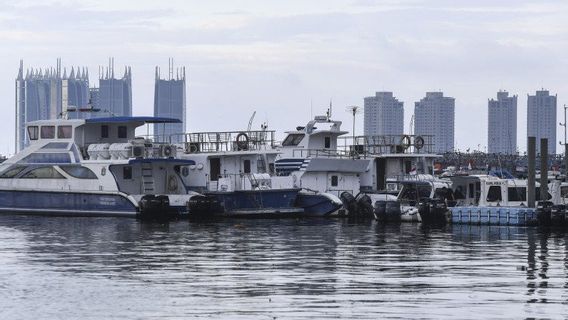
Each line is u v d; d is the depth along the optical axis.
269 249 56.72
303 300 38.41
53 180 83.62
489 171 97.50
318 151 91.25
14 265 49.22
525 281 43.25
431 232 68.81
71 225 73.94
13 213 84.88
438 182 83.19
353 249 56.72
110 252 55.06
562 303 37.75
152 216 80.06
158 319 35.09
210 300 38.47
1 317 35.53
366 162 89.19
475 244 59.72
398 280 43.59
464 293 40.03
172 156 83.25
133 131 87.75
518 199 80.75
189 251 55.59
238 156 86.62
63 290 40.97
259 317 35.25
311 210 84.94
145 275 45.38
